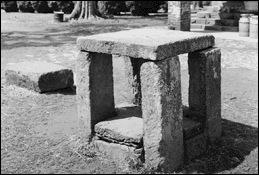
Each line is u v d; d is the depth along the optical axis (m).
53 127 5.96
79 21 22.06
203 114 5.07
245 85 8.50
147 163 4.54
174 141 4.57
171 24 16.45
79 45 4.88
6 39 15.34
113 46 4.56
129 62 5.83
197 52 4.93
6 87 8.16
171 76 4.41
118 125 4.92
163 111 4.35
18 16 24.66
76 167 4.70
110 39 4.65
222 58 11.44
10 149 5.21
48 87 7.81
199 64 4.93
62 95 7.72
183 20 16.27
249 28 15.38
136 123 4.98
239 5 18.84
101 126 4.90
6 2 27.86
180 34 5.05
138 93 5.88
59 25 20.25
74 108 6.93
